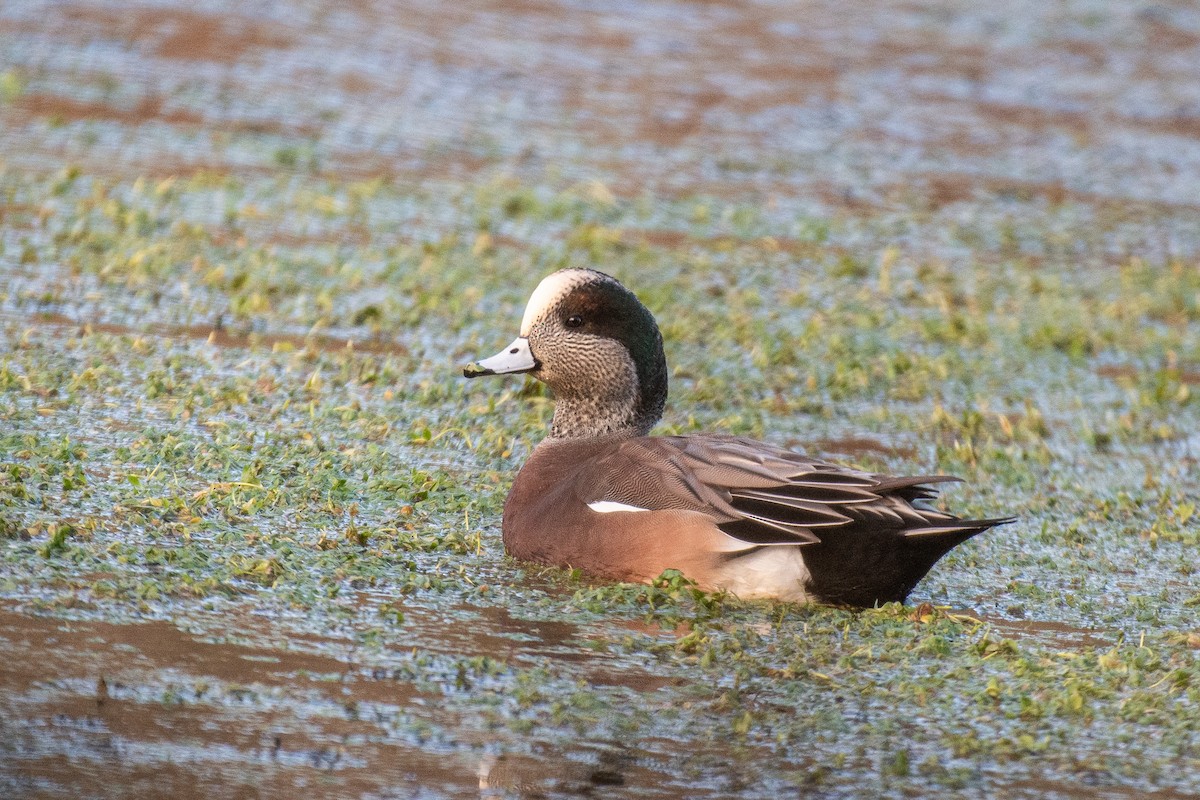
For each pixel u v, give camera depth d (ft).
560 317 38.29
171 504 35.63
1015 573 37.37
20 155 70.38
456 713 27.07
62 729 25.18
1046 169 85.05
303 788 24.07
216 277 55.62
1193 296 66.59
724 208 73.67
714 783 25.20
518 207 70.18
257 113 81.71
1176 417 52.16
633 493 34.47
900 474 44.16
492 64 94.22
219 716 26.16
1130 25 110.63
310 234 63.67
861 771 25.98
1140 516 42.27
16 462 37.47
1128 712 28.84
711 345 54.75
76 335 48.93
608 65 96.02
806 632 31.96
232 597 31.30
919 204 77.25
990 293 64.03
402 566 34.30
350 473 39.93
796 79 95.91
